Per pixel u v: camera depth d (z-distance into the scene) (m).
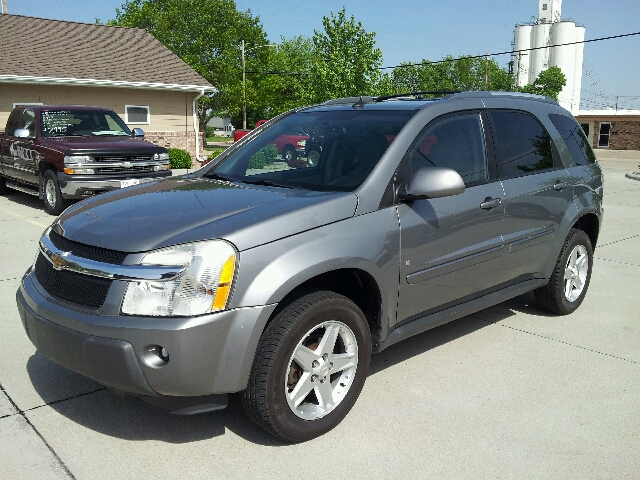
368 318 3.70
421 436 3.37
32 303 3.24
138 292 2.87
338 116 4.33
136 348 2.84
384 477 3.00
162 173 11.02
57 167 10.22
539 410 3.68
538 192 4.68
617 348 4.68
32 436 3.31
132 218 3.30
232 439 3.32
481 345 4.71
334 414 3.38
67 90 20.00
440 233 3.88
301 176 4.04
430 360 4.41
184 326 2.82
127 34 24.61
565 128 5.25
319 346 3.30
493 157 4.41
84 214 3.51
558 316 5.41
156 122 22.55
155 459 3.12
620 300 5.93
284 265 3.06
